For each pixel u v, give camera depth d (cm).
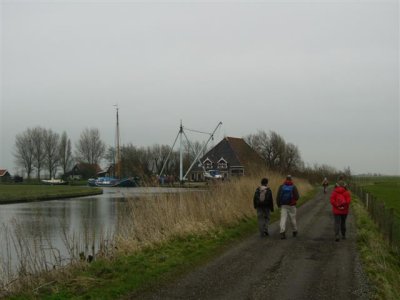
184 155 7406
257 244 1364
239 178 2311
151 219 1487
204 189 1931
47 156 10138
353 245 1352
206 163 7962
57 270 985
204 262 1088
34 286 903
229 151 7962
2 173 12062
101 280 913
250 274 964
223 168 7800
